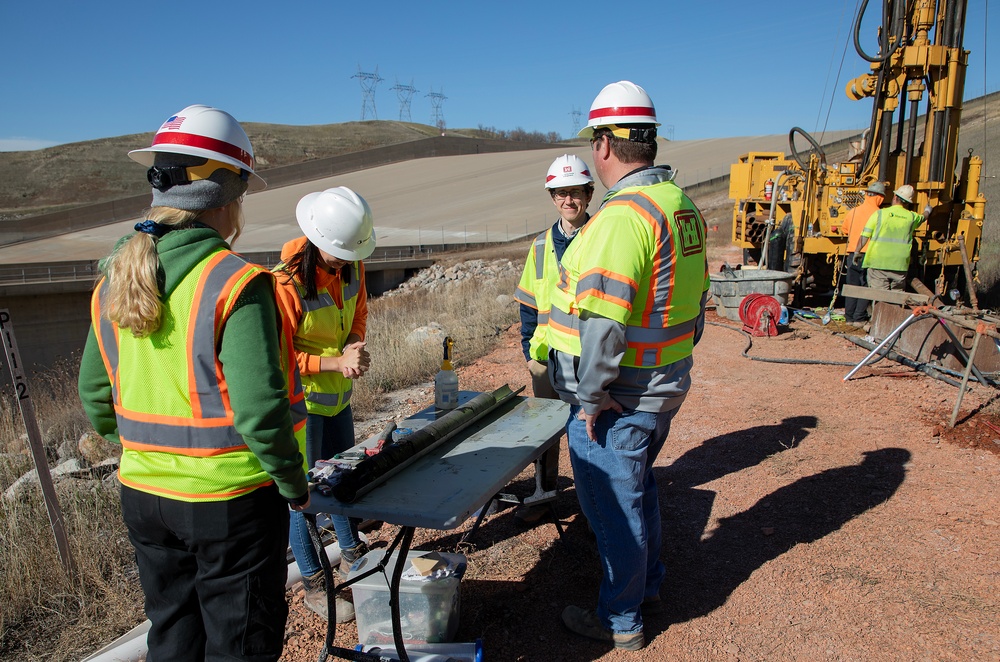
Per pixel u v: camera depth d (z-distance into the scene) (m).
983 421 4.86
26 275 28.81
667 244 2.36
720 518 3.81
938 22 8.23
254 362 1.76
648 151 2.46
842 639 2.77
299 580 3.43
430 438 2.82
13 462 5.60
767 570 3.27
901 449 4.55
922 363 6.21
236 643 1.92
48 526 3.71
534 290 3.78
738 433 5.00
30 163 76.31
